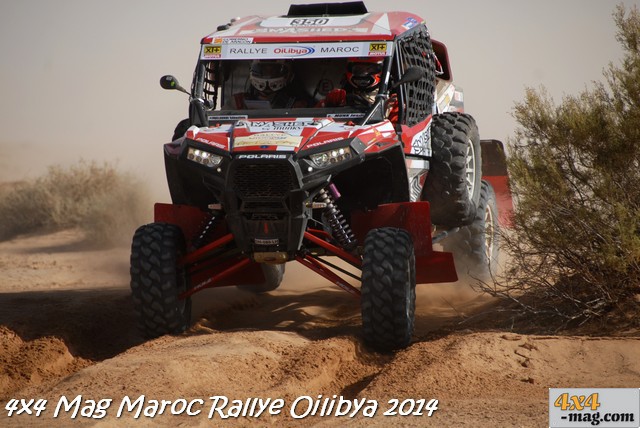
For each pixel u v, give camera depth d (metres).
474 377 12.48
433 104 18.88
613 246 14.77
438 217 18.02
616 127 15.61
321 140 14.72
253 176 14.52
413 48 17.67
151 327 15.27
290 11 19.09
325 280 23.41
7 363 14.66
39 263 30.64
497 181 22.36
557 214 15.63
